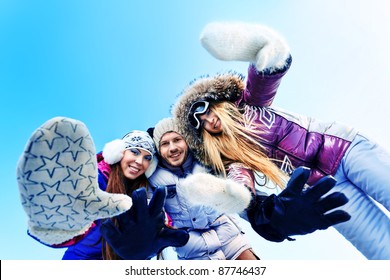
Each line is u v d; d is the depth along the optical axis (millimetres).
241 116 1709
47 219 1062
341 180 1722
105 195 1093
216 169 1719
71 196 1025
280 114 1720
